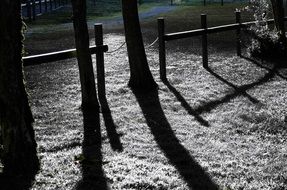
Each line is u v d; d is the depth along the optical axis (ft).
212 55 46.29
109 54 48.32
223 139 20.65
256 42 44.68
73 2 24.25
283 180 15.83
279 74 36.58
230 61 42.70
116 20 91.71
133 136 21.24
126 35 31.24
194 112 25.48
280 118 23.93
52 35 67.62
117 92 30.40
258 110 25.70
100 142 20.53
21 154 16.56
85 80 25.67
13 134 16.40
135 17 30.91
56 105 27.48
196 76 35.88
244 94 29.76
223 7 118.21
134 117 24.57
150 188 15.29
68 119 24.38
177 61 43.01
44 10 107.65
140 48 31.19
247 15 87.35
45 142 20.53
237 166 17.16
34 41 60.90
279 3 44.88
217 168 17.01
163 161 17.88
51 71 39.60
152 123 23.43
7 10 15.60
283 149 19.17
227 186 15.28
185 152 18.84
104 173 16.58
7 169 16.52
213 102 27.66
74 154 18.80
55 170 16.96
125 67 40.65
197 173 16.48
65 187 15.47
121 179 16.03
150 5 140.97
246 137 20.95
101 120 24.06
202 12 103.86
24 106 16.61
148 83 31.45
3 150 16.63
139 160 18.02
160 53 34.19
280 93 29.96
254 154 18.54
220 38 59.31
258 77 35.37
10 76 16.07
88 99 25.86
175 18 90.17
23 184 15.67
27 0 87.35
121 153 18.88
